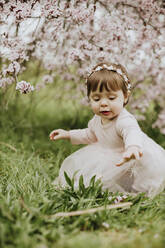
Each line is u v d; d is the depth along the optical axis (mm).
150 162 2408
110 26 2943
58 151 3486
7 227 1562
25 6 2457
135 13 3213
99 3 3045
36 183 2305
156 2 3045
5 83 2635
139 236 1622
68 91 4754
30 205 1852
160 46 3232
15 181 2371
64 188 2342
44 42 2930
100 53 3000
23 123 4363
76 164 2594
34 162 2949
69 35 3281
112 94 2338
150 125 3830
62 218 1800
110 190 2408
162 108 4453
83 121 4117
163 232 1637
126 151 2080
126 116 2424
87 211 1809
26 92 2387
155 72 4016
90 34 3170
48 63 3730
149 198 2199
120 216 1891
